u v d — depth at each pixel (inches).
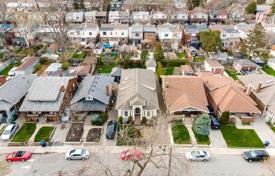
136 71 2233.0
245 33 3336.6
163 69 2486.5
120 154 1563.7
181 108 1790.1
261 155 1503.4
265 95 1914.4
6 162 1505.9
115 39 3412.9
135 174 1411.2
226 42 3326.8
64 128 1792.6
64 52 3051.2
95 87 1991.9
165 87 1964.8
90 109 1841.8
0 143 1667.1
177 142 1647.4
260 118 1894.7
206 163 1503.4
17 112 1924.2
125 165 1483.8
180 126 1797.5
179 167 1446.9
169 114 1824.6
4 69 2640.3
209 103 2058.3
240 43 3125.0
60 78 2049.7
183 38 3472.0
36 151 1599.4
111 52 3046.3
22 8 4488.2
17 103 1909.4
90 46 3134.8
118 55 2945.4
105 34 3420.3
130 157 1397.6
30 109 1803.6
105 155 1547.7
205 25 3725.4
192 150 1593.3
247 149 1601.9
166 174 1411.2
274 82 2001.7
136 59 2792.8
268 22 3932.1
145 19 4077.3
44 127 1797.5
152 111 1813.5
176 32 3368.6
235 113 1850.4
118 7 4756.4
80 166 1486.2
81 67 2536.9
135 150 1349.7
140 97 1812.3
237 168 1466.5
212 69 2539.4
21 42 3257.9
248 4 4670.3
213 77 2177.7
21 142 1658.5
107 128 1740.9
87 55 2952.8
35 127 1800.0
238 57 2945.4
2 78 2230.6
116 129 1776.6
